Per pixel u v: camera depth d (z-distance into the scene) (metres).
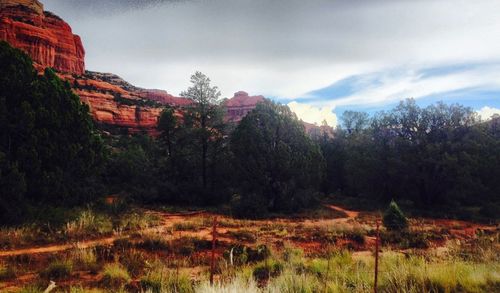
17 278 8.42
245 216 26.66
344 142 54.72
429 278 6.16
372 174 39.28
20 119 17.75
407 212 31.03
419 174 34.94
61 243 12.72
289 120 34.12
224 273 8.27
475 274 6.21
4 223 14.97
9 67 18.36
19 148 17.34
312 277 6.93
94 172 23.55
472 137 34.72
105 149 24.83
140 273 8.92
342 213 31.03
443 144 34.53
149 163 43.78
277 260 9.73
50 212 16.88
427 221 25.50
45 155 18.81
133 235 14.03
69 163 20.59
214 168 40.56
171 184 37.31
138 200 32.94
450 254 9.99
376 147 41.12
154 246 12.32
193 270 9.43
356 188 45.59
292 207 31.72
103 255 10.45
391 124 39.41
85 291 6.85
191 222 19.00
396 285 6.11
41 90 19.66
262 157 31.81
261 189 32.09
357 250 13.65
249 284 6.24
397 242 15.31
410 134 37.81
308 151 33.91
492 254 9.23
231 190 38.69
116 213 20.52
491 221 26.67
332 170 52.03
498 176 31.80
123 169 37.47
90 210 18.47
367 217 27.38
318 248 13.55
